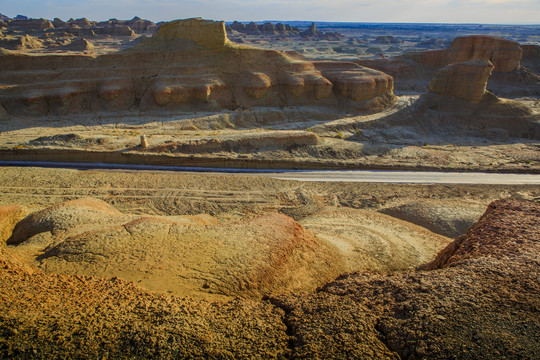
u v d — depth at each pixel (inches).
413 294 384.5
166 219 782.5
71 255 542.6
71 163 1518.2
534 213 604.7
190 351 288.0
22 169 1398.9
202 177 1438.2
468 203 1261.1
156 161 1565.0
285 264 588.1
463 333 314.8
